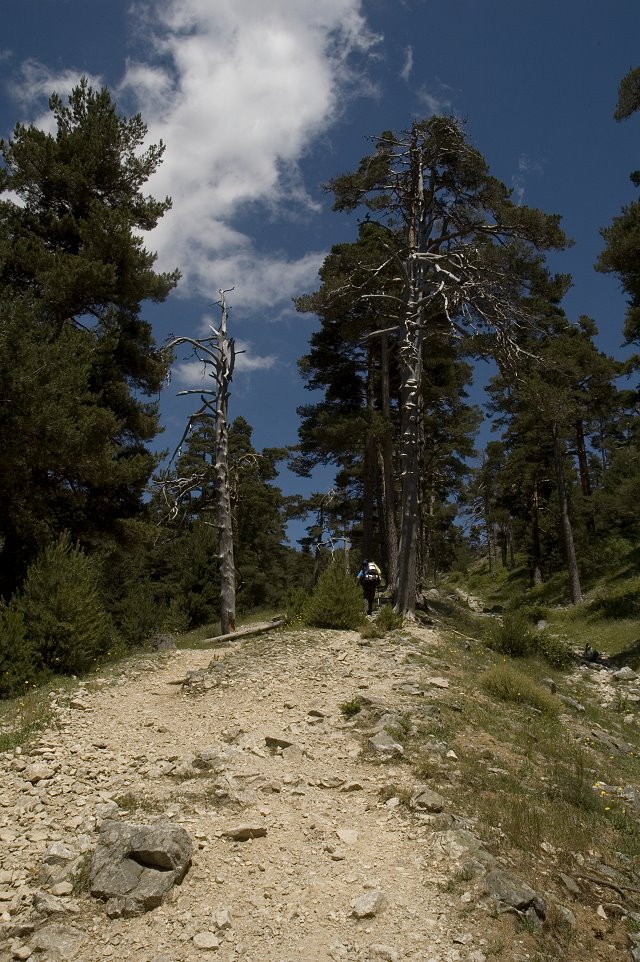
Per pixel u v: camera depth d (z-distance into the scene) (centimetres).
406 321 1950
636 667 1694
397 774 696
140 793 647
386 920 453
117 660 1314
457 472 3338
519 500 4316
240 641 1551
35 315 1631
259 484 3366
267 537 4212
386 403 2492
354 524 4084
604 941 455
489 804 635
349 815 611
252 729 834
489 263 2011
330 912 462
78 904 469
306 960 414
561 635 2373
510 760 781
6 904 473
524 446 3734
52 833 571
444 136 2009
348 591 1620
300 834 570
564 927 460
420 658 1265
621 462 2858
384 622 1595
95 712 945
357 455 3198
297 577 5178
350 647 1330
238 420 3719
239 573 3247
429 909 465
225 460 1886
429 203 2128
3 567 1770
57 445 1582
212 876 501
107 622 1369
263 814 599
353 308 2442
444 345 2444
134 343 2108
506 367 2097
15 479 1614
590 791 719
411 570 1855
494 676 1141
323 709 928
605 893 515
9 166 2017
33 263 1847
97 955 421
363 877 503
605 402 3262
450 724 870
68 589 1214
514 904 466
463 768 719
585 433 4147
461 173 2112
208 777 678
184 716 928
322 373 2791
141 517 2038
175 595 2773
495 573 5088
